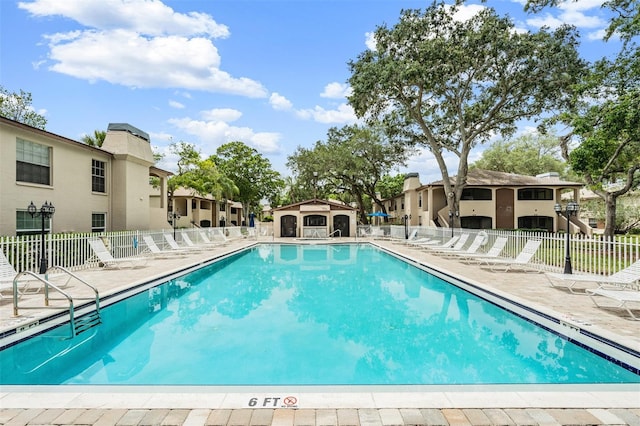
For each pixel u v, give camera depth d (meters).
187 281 12.07
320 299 9.49
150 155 22.45
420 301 9.23
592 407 3.23
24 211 14.27
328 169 36.72
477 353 5.71
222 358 5.48
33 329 5.95
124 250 15.09
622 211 28.72
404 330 6.87
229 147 48.41
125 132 19.59
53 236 11.88
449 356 5.59
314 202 33.28
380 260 17.89
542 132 24.92
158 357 5.52
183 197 37.97
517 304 7.41
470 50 21.81
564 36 21.50
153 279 10.34
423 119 28.00
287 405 3.24
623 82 16.22
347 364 5.26
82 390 3.64
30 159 14.63
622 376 4.76
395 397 3.39
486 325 7.18
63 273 11.05
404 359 5.45
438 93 24.92
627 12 15.89
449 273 11.41
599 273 9.67
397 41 22.98
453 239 17.80
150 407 3.20
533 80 22.03
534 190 31.73
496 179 31.89
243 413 3.11
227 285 11.47
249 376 4.84
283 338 6.41
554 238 11.98
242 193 48.28
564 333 5.95
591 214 34.38
